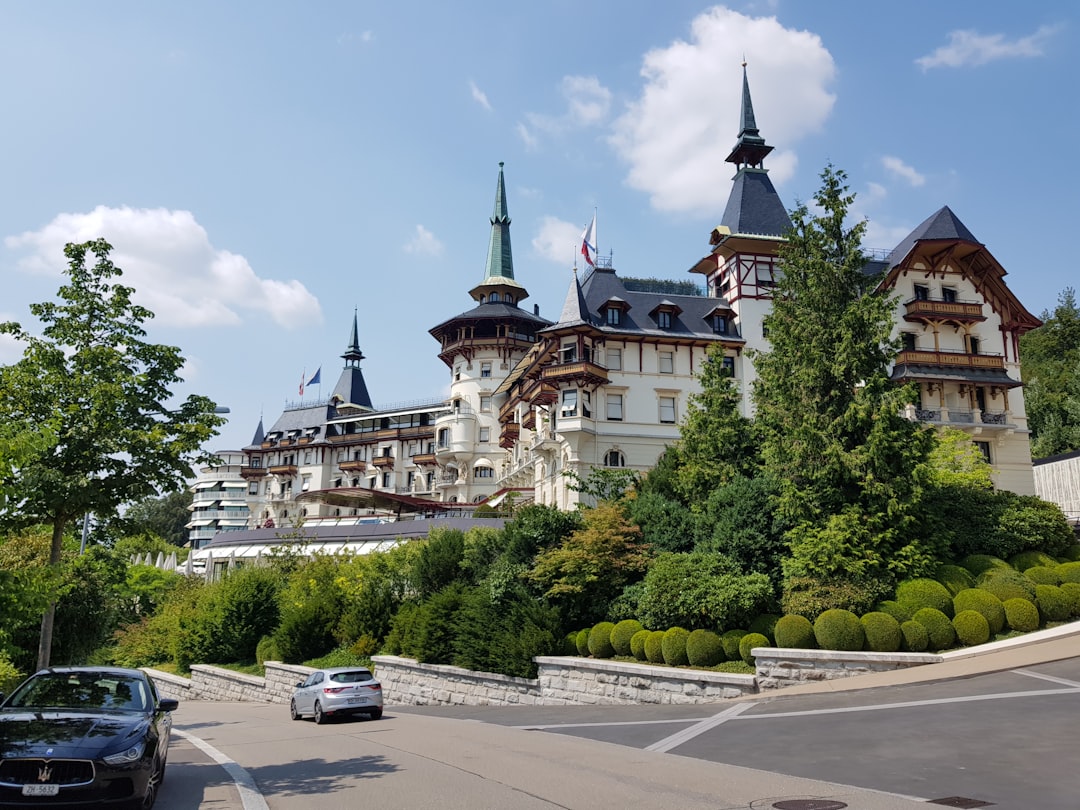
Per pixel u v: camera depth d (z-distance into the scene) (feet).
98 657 175.63
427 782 39.29
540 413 193.98
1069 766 36.24
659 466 121.70
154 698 39.34
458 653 102.83
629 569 97.45
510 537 110.22
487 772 41.57
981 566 91.40
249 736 66.69
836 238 104.37
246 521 393.91
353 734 64.13
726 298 194.08
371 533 180.65
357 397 374.63
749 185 201.87
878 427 90.48
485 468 270.46
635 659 87.10
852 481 92.43
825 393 98.48
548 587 100.73
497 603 101.35
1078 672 61.11
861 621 78.38
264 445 361.51
